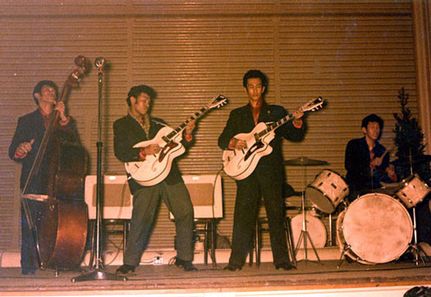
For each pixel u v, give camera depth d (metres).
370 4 7.83
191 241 6.22
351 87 7.83
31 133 6.39
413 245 6.14
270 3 7.86
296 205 7.60
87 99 7.74
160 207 7.65
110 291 4.99
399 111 7.80
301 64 7.84
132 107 6.38
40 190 6.11
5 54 7.80
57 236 5.75
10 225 7.62
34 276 5.93
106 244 7.38
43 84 6.52
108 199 6.76
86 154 5.98
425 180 7.07
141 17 7.86
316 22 7.82
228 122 6.36
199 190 6.84
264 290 5.03
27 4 7.82
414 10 7.84
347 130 7.79
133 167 6.12
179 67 7.81
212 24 7.86
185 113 7.75
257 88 6.38
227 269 6.10
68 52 7.81
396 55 7.82
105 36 7.84
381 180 7.15
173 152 6.20
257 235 6.73
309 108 6.25
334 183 6.26
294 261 6.58
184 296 5.00
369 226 6.01
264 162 6.14
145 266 6.83
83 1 7.82
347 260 6.59
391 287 5.09
